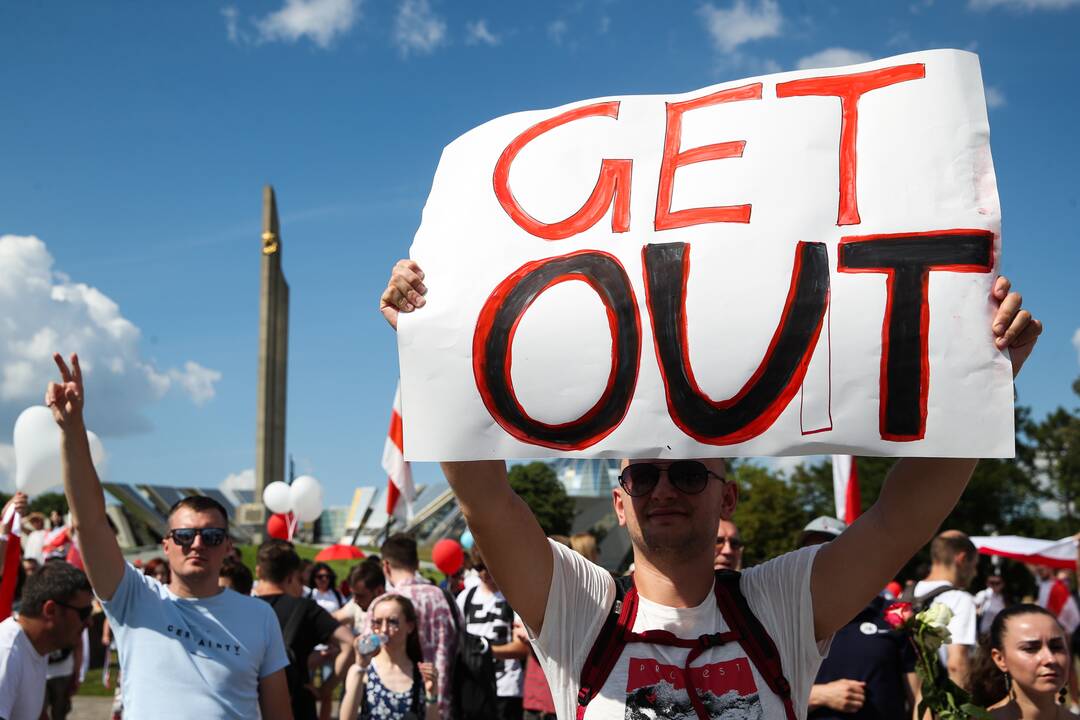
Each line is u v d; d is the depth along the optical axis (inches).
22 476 187.2
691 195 96.1
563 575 96.1
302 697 210.2
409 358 97.6
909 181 92.7
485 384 96.0
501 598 280.7
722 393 91.7
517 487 2301.9
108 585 150.2
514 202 99.8
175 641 150.6
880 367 89.7
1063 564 428.1
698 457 91.4
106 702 443.2
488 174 101.5
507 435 94.8
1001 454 87.1
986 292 90.1
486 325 96.7
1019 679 142.6
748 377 91.4
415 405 96.9
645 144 99.1
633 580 99.3
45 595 157.5
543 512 2277.3
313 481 511.8
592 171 99.1
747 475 1801.2
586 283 95.8
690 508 93.4
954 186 92.1
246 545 1803.6
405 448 96.3
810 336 91.0
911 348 89.6
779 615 93.7
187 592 156.3
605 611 95.3
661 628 92.4
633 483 94.4
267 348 1909.4
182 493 2519.7
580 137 100.7
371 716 201.9
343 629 218.1
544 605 94.8
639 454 92.4
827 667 161.9
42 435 185.5
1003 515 1862.7
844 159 94.4
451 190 102.3
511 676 276.7
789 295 91.9
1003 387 88.2
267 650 157.5
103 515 149.1
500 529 94.2
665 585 94.5
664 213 96.2
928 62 95.3
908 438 88.5
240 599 159.2
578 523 2381.9
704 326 92.7
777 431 90.4
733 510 104.3
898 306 90.4
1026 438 2559.1
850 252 92.0
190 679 149.0
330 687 270.8
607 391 93.7
